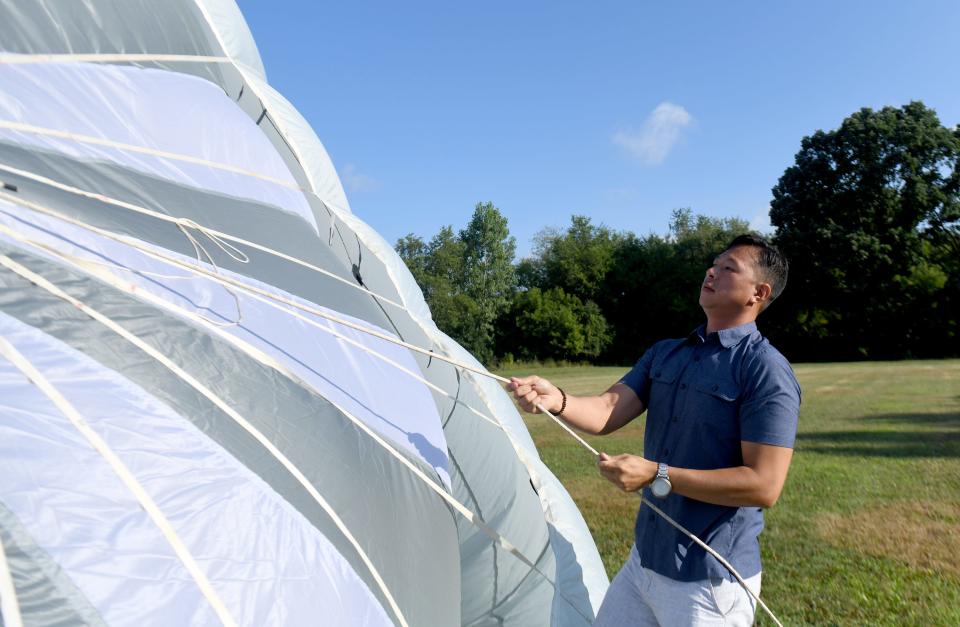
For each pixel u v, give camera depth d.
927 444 8.95
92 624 1.35
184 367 1.94
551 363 40.78
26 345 1.68
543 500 2.97
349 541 1.95
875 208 40.34
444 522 2.58
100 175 2.38
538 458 3.33
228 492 1.74
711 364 2.12
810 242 39.47
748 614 2.06
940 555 4.75
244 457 1.86
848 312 38.91
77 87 2.61
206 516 1.65
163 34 3.24
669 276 43.50
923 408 12.84
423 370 3.48
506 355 41.97
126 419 1.70
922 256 39.16
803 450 8.65
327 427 2.18
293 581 1.70
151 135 2.79
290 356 2.30
